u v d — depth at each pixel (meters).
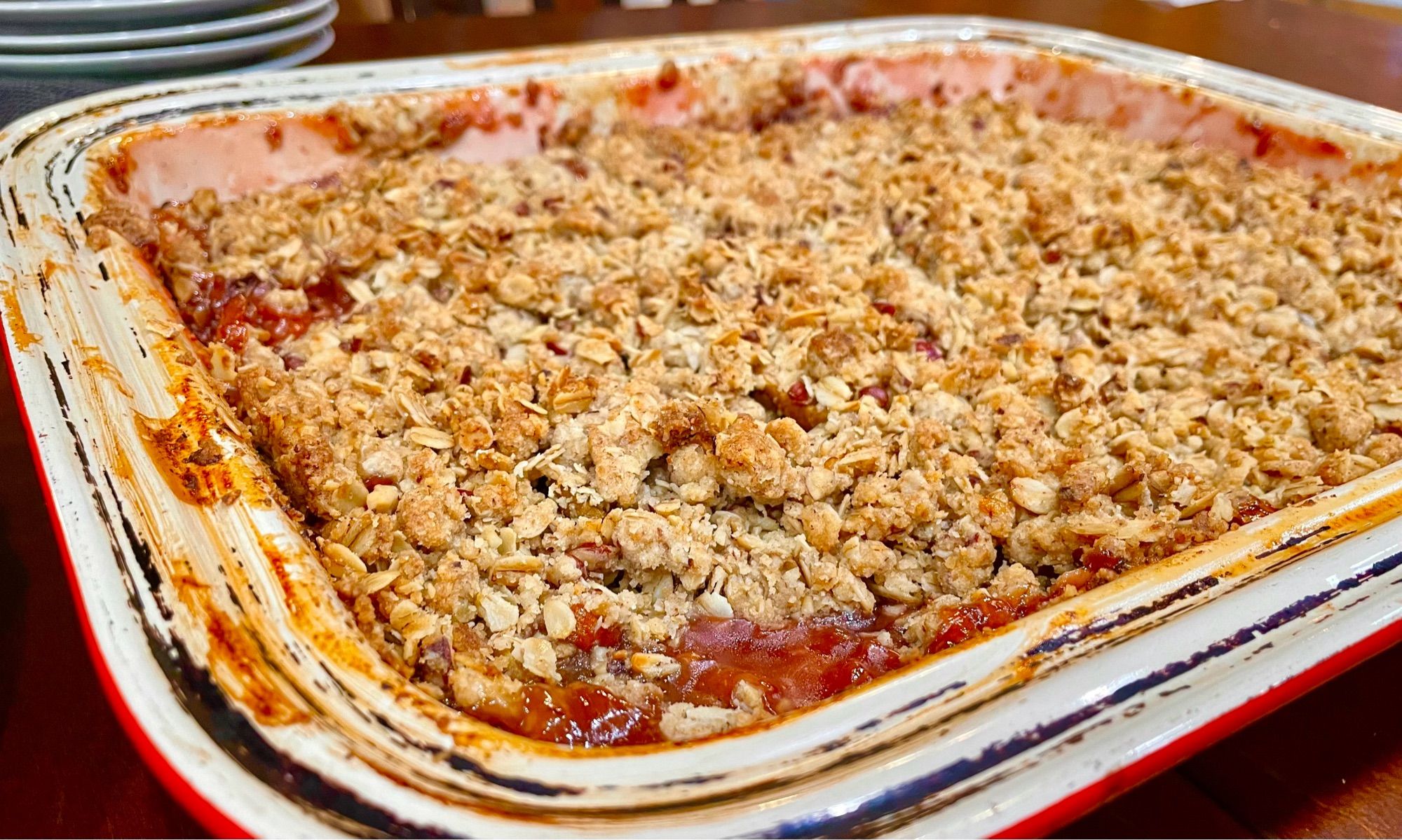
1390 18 0.72
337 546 0.26
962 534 0.28
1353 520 0.25
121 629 0.21
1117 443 0.30
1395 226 0.38
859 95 0.46
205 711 0.21
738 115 0.45
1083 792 0.21
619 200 0.38
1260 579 0.24
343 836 0.20
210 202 0.36
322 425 0.28
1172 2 0.64
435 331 0.32
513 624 0.26
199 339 0.31
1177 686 0.22
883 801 0.21
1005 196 0.40
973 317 0.34
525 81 0.41
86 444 0.24
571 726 0.24
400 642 0.24
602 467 0.28
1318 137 0.41
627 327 0.32
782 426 0.29
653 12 0.58
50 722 0.25
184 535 0.23
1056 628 0.23
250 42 0.41
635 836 0.20
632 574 0.27
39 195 0.32
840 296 0.34
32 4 0.38
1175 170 0.42
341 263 0.34
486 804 0.20
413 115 0.40
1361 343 0.34
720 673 0.25
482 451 0.28
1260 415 0.31
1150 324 0.35
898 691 0.22
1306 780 0.25
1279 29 0.60
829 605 0.27
